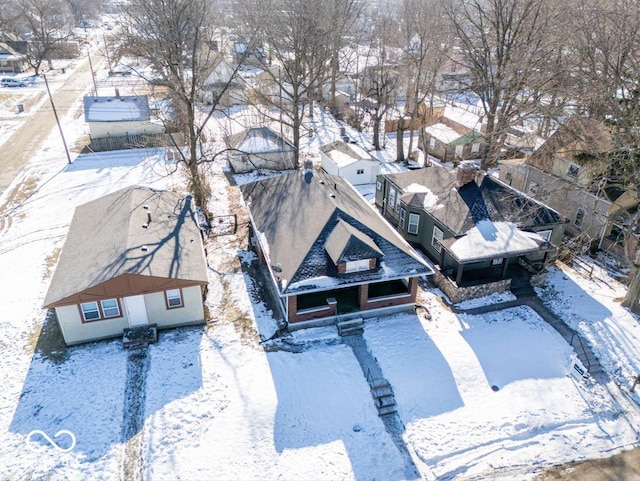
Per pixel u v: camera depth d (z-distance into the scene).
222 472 15.71
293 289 20.45
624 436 17.55
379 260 22.05
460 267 23.62
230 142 41.28
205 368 19.58
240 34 56.81
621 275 26.64
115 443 16.47
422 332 21.84
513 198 26.42
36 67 72.94
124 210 25.44
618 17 24.84
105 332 21.02
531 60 32.28
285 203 26.39
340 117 56.97
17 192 35.44
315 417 17.69
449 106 54.31
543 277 25.09
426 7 48.06
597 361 20.61
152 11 31.97
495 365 20.16
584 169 27.00
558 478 16.02
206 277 21.53
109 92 60.91
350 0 60.38
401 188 29.80
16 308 22.94
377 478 15.80
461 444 17.00
